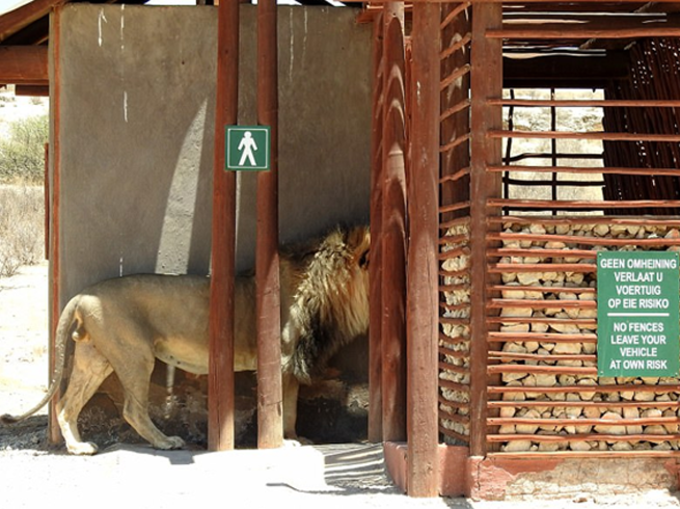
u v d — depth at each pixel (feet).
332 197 32.99
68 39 31.71
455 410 24.35
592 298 23.08
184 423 32.01
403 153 27.48
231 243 29.68
